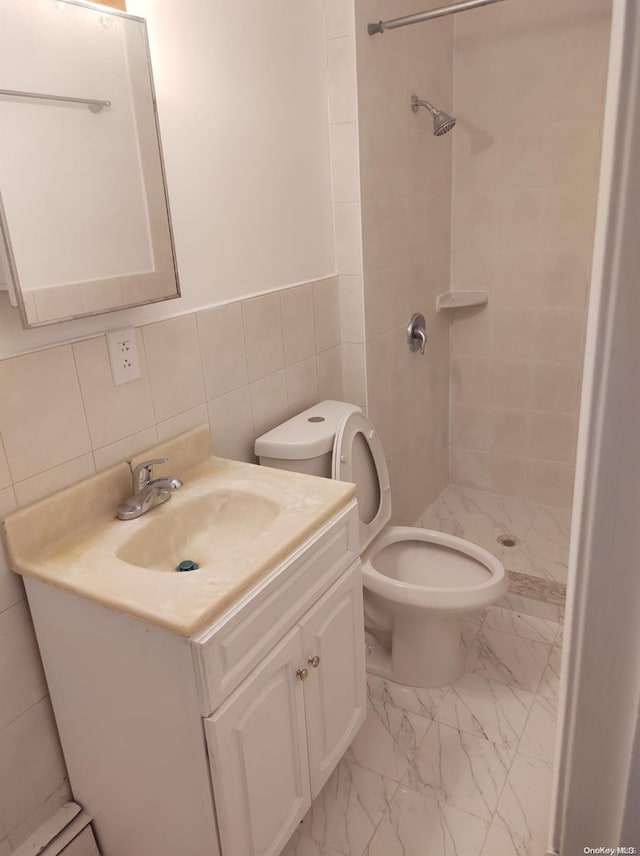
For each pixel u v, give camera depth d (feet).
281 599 4.00
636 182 0.89
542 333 9.13
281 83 5.86
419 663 6.32
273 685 3.99
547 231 8.66
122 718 3.93
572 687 1.20
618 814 1.24
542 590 7.63
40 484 4.12
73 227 3.99
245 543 4.67
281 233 6.12
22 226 3.71
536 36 8.01
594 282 0.97
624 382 0.97
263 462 5.89
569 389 9.16
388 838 4.92
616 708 1.17
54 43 3.77
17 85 3.63
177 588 3.59
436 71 8.16
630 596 1.08
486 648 6.91
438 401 9.71
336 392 7.31
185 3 4.74
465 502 10.00
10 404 3.88
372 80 6.64
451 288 9.62
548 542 8.71
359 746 5.76
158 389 4.92
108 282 4.25
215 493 4.85
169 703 3.60
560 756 1.28
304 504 4.53
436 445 9.88
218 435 5.60
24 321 3.75
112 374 4.51
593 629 1.14
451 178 9.06
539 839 4.83
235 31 5.25
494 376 9.69
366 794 5.30
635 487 1.02
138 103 4.27
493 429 9.96
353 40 6.23
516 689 6.32
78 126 3.96
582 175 8.23
